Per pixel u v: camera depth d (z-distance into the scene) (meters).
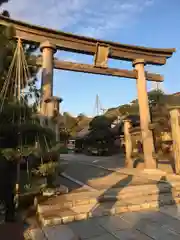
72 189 6.46
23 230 3.83
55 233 3.90
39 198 5.43
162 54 10.30
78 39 8.29
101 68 8.95
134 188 6.35
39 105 5.91
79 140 30.81
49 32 7.73
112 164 13.95
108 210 4.82
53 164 5.45
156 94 17.98
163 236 3.68
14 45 5.84
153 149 9.45
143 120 9.59
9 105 4.64
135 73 9.79
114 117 26.64
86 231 3.96
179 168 8.31
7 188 4.85
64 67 8.21
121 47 9.31
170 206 5.31
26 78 5.74
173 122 8.62
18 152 4.52
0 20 6.82
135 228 4.04
